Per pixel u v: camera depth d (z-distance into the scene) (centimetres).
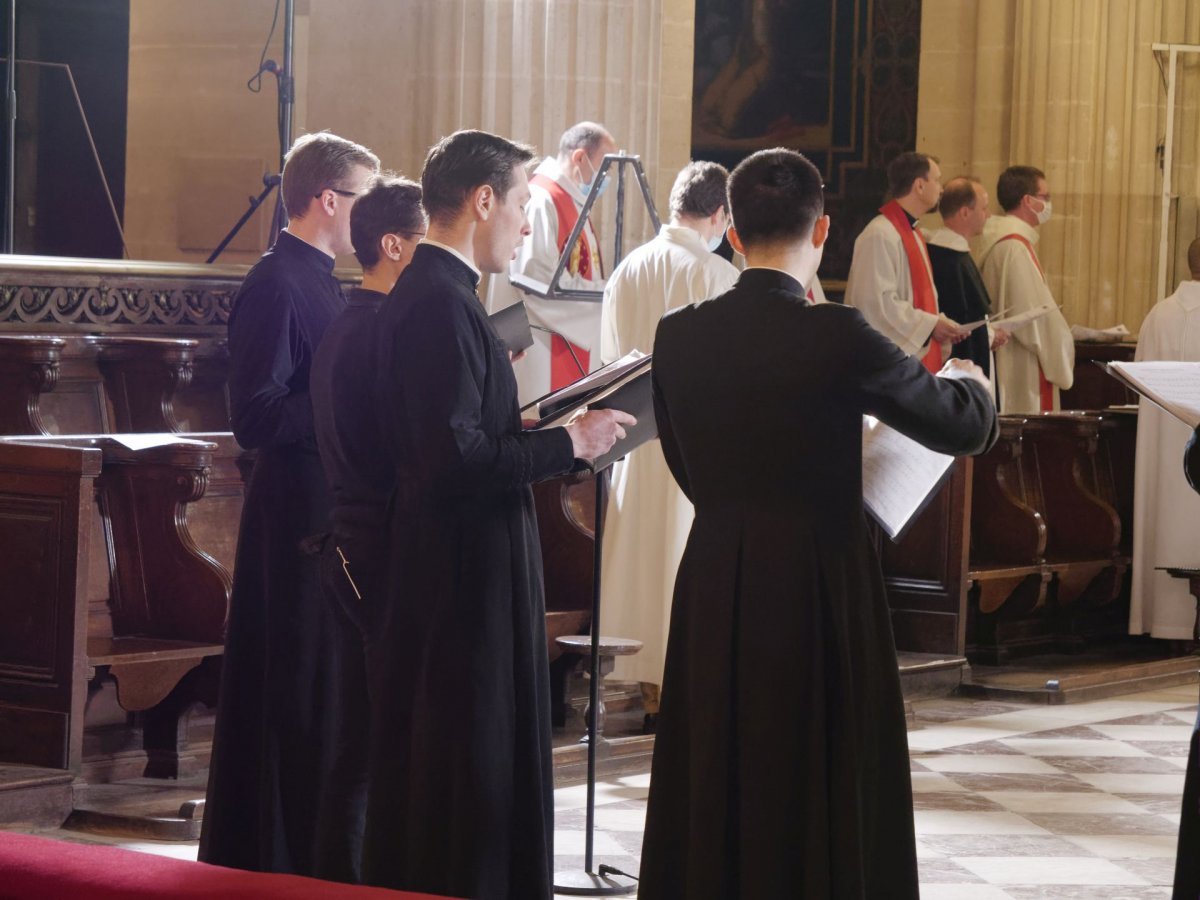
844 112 1500
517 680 411
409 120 1087
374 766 410
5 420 688
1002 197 1140
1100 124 1351
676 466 417
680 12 1370
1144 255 1352
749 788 382
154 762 642
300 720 474
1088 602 1008
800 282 398
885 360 378
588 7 1051
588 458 416
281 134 950
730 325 392
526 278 879
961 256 1069
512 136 1048
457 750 402
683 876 397
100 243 1356
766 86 1512
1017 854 584
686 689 396
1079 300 1352
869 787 384
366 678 437
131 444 652
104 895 272
